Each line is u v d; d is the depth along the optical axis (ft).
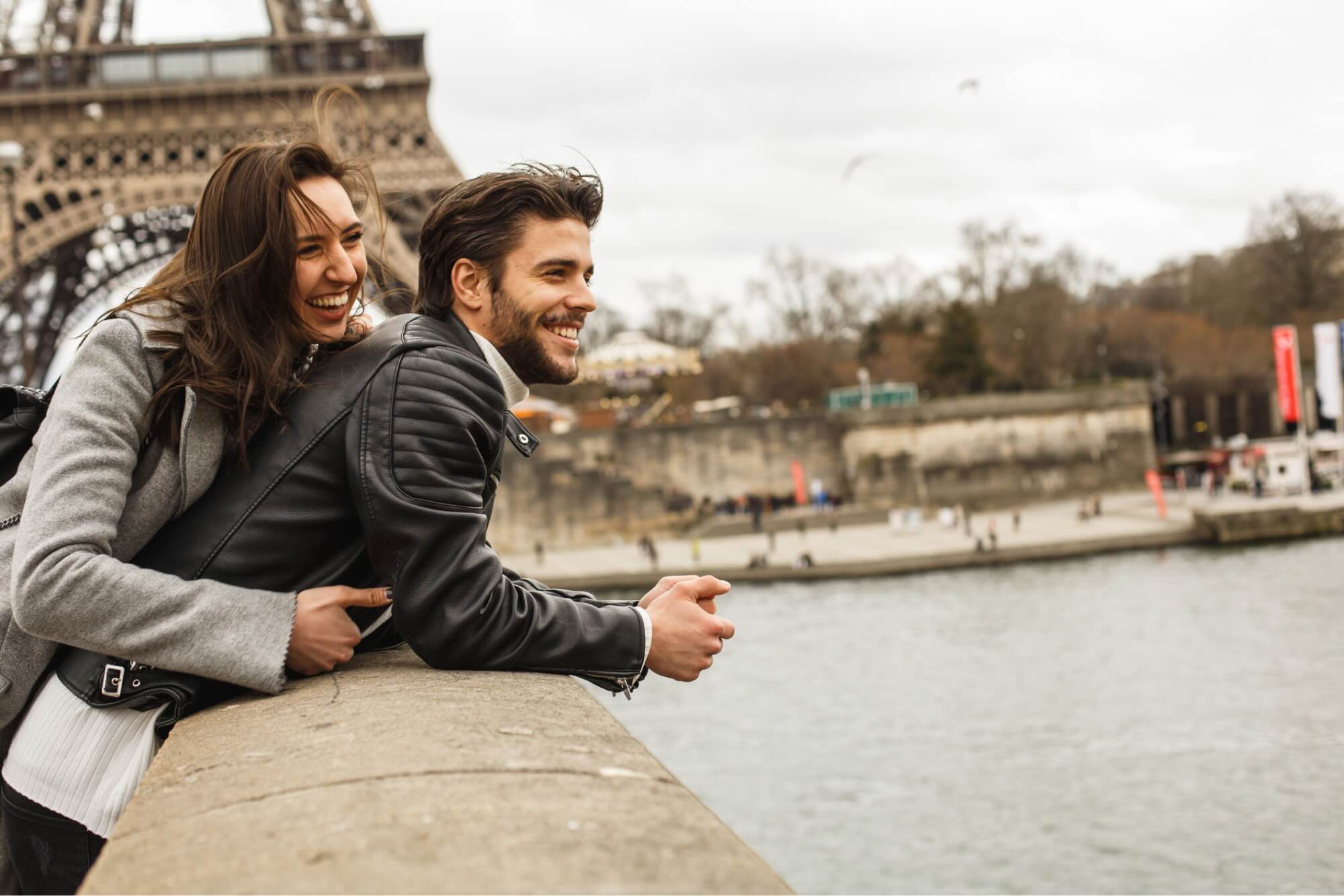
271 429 12.58
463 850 6.86
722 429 293.64
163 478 12.10
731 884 6.43
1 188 193.98
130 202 195.93
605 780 8.27
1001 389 413.80
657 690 137.80
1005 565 220.43
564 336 13.73
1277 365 289.53
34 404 12.72
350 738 9.48
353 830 7.30
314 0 207.41
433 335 13.05
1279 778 94.22
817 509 289.94
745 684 138.21
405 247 180.65
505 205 13.39
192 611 11.51
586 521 272.72
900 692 129.59
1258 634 147.84
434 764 8.54
